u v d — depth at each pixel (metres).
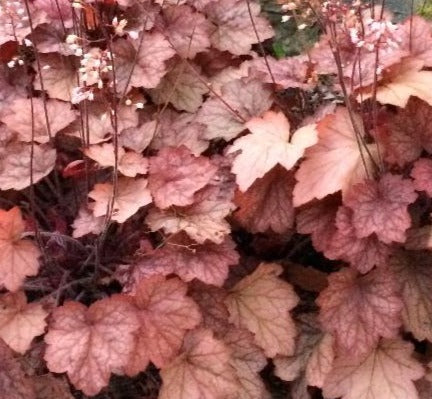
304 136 0.66
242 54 0.87
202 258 0.66
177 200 0.66
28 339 0.60
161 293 0.62
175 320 0.61
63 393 0.62
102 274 0.69
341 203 0.68
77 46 0.61
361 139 0.64
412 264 0.69
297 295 0.71
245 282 0.71
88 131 0.69
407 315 0.66
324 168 0.65
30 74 0.82
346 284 0.66
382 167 0.66
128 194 0.67
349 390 0.65
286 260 0.75
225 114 0.76
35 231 0.65
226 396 0.61
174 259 0.65
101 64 0.59
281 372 0.68
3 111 0.77
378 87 0.69
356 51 0.68
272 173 0.69
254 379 0.66
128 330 0.59
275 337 0.68
